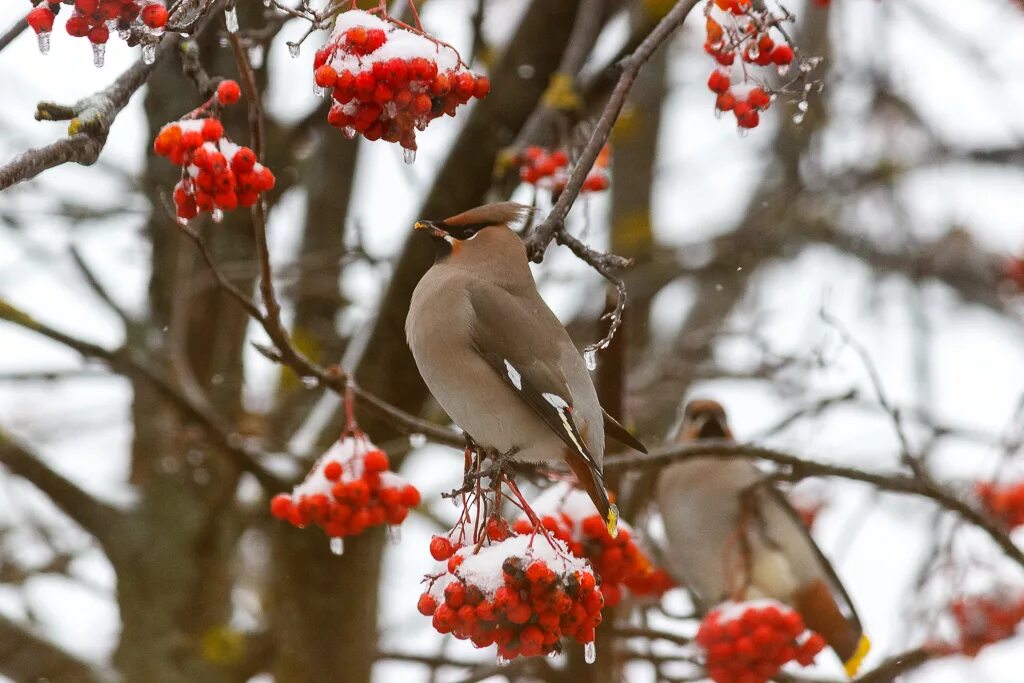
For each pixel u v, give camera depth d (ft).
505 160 35.73
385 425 38.81
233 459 37.78
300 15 19.34
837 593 45.14
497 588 20.51
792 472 32.12
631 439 27.12
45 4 19.51
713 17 23.80
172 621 40.60
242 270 42.47
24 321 35.68
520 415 25.84
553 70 39.45
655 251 56.44
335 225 46.62
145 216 42.65
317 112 44.47
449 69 20.43
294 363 27.30
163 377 36.81
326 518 26.23
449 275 26.71
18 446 40.27
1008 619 34.71
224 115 41.37
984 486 37.04
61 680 37.17
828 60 54.80
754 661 33.96
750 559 37.50
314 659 40.09
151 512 41.01
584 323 53.62
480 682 37.86
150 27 19.45
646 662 37.35
